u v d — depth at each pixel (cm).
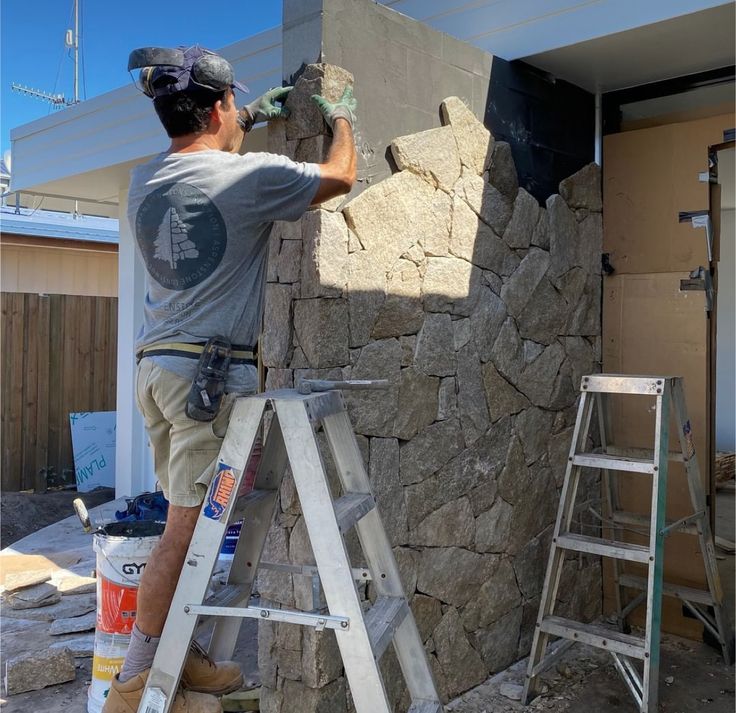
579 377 386
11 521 627
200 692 209
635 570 405
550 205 365
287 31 271
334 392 218
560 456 374
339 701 271
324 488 189
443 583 310
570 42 333
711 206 383
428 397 302
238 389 203
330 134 259
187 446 199
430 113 305
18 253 946
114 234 971
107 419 765
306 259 263
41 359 758
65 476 773
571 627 317
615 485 390
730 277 792
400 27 291
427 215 300
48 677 331
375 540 222
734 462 736
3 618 398
